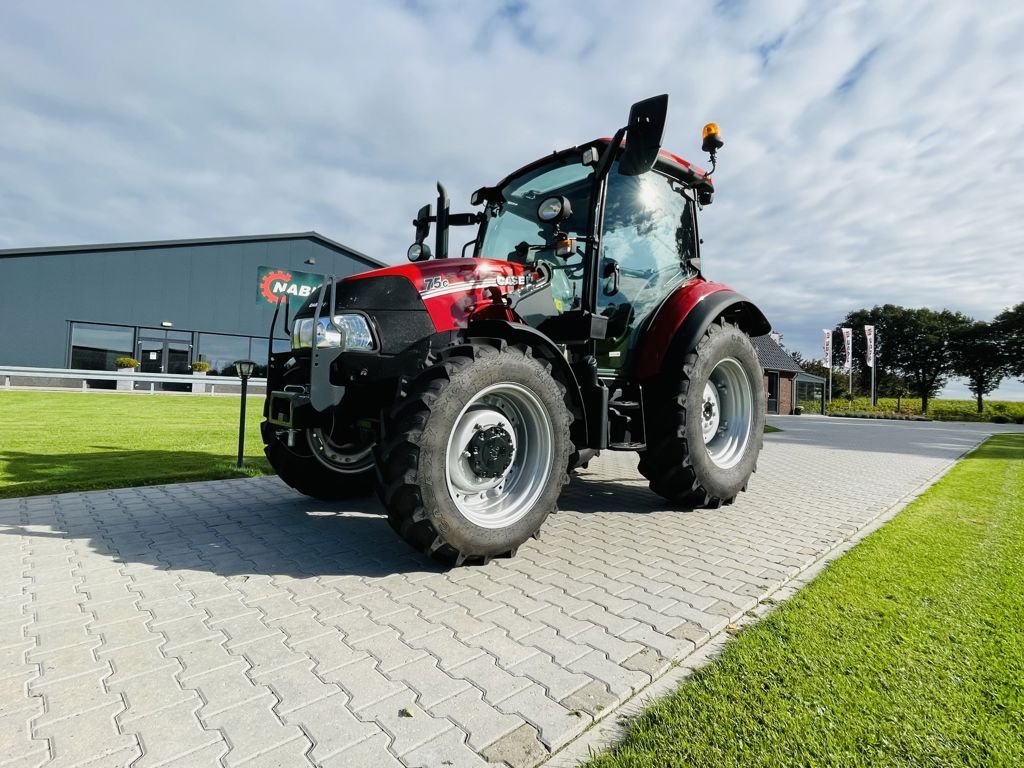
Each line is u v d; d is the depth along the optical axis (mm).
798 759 1376
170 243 22359
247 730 1478
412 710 1576
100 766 1325
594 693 1676
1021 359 37750
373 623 2143
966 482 5453
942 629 2088
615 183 3938
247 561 2805
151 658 1848
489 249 4410
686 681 1757
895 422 21047
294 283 24312
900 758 1380
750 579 2658
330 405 2812
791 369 27547
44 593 2363
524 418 3035
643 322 4070
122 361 20547
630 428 3822
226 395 17453
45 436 7203
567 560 2928
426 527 2555
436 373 2654
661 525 3662
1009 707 1595
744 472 4281
